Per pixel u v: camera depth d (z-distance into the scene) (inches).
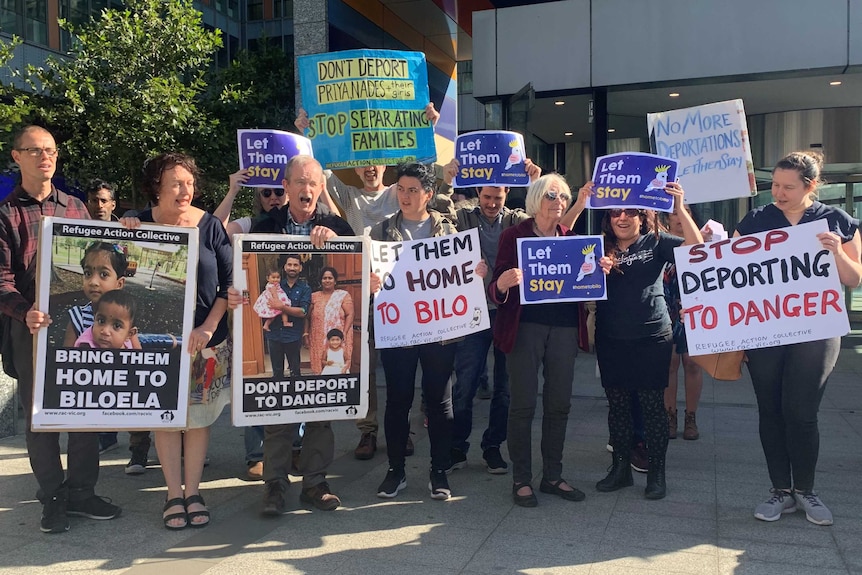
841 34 352.8
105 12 383.6
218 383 152.6
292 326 149.6
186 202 148.0
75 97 358.0
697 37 373.1
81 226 138.5
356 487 175.3
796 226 148.9
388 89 195.2
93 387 139.0
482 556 133.6
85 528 148.1
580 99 424.2
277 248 148.8
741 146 194.2
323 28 364.5
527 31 401.1
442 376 164.7
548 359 161.6
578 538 141.9
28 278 143.0
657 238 162.9
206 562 131.3
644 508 158.6
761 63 365.1
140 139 365.4
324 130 195.9
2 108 346.6
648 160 160.7
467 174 192.7
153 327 141.9
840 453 202.7
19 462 197.3
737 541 139.7
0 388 223.5
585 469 188.5
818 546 136.8
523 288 154.6
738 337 151.1
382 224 170.1
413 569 128.2
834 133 468.1
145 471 189.9
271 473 155.6
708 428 232.7
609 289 163.5
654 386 162.2
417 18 462.0
